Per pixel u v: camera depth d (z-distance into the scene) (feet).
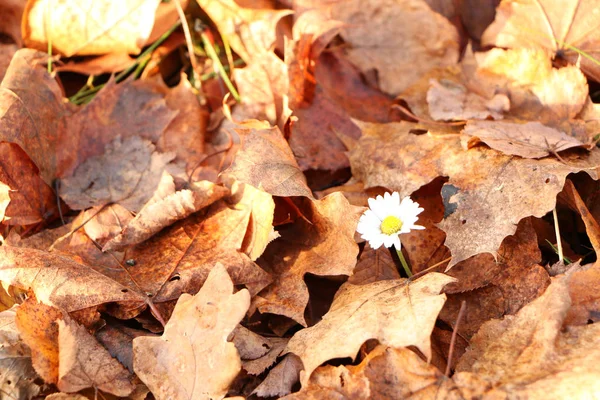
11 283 2.03
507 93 2.28
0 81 2.34
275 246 2.12
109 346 2.02
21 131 2.18
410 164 2.16
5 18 2.37
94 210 2.19
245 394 1.99
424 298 1.96
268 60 2.29
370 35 2.41
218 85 2.43
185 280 2.06
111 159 2.25
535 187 2.06
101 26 2.35
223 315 1.97
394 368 1.94
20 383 1.98
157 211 2.10
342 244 2.07
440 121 2.26
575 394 1.88
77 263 2.07
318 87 2.34
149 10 2.33
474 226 2.06
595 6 2.26
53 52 2.38
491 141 2.11
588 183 2.13
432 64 2.40
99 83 2.47
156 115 2.30
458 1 2.42
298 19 2.35
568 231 2.15
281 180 2.09
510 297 2.04
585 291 1.99
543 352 1.93
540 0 2.30
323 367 1.97
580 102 2.22
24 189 2.18
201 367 1.96
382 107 2.38
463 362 1.97
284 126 2.22
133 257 2.11
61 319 2.00
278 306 2.05
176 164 2.25
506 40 2.35
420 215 2.15
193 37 2.48
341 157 2.28
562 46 2.30
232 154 2.25
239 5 2.34
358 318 1.98
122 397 1.98
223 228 2.11
